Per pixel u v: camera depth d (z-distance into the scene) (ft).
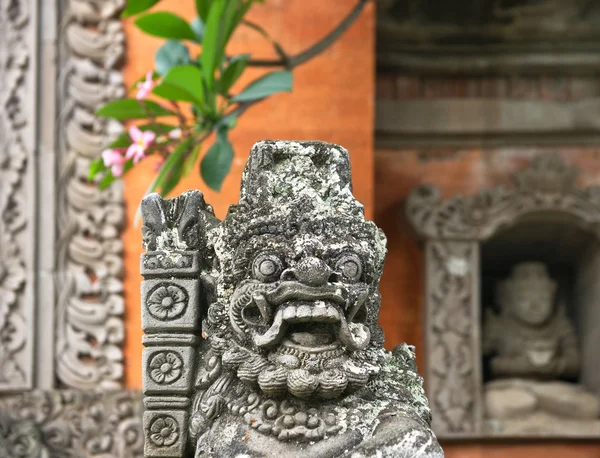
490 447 17.35
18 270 15.67
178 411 7.91
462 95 18.71
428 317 17.53
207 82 12.47
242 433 7.50
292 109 15.92
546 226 18.16
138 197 15.97
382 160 18.58
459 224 17.72
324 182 8.12
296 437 7.36
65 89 16.21
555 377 18.11
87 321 15.55
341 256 7.69
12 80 16.19
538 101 18.53
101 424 15.17
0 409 15.15
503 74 18.71
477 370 17.34
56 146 16.07
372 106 15.97
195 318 8.02
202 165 12.30
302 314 7.43
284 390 7.53
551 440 17.37
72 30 16.34
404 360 8.17
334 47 16.12
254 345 7.69
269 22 16.21
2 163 15.97
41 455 14.93
